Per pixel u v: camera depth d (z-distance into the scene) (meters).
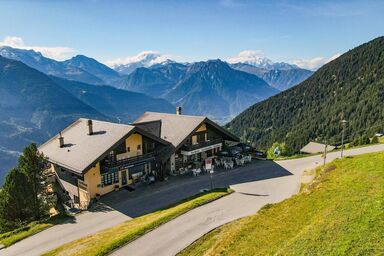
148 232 28.91
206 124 55.19
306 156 61.69
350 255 16.14
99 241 28.41
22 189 37.84
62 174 48.41
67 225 34.88
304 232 20.44
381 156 34.34
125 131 44.34
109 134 45.75
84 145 45.72
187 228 29.20
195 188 43.28
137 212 36.84
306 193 29.41
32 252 29.33
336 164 36.38
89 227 33.84
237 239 23.81
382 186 24.59
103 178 43.28
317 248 17.62
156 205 38.41
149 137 46.97
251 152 63.16
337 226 19.50
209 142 54.19
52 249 29.31
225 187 42.06
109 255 25.50
